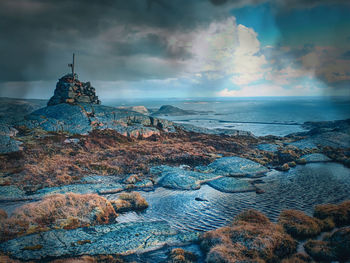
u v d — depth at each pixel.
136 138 49.62
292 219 17.89
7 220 16.80
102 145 42.72
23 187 25.98
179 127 60.56
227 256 13.28
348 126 64.69
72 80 56.41
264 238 14.92
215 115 172.12
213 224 19.09
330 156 44.12
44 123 45.06
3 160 31.56
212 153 44.69
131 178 30.09
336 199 24.47
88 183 29.20
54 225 17.56
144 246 15.18
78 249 14.58
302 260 13.39
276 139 62.47
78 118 48.41
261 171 35.19
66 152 37.62
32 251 14.12
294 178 32.28
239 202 23.81
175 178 30.17
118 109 56.97
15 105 123.38
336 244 14.20
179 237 16.42
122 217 20.52
